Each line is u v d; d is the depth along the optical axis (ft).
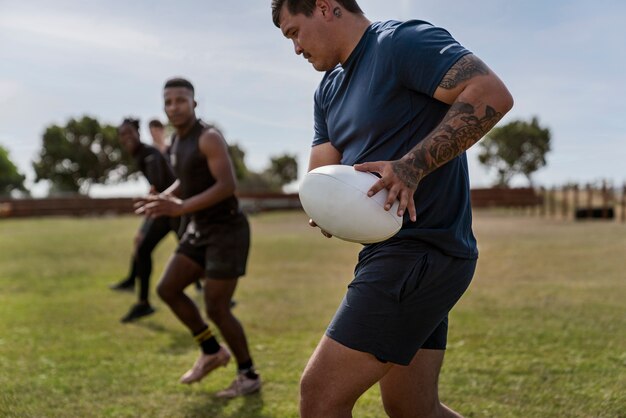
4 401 10.63
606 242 36.81
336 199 5.86
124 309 19.83
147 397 11.10
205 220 11.44
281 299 20.97
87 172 191.52
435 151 5.57
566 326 15.75
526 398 10.55
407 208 5.85
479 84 5.55
